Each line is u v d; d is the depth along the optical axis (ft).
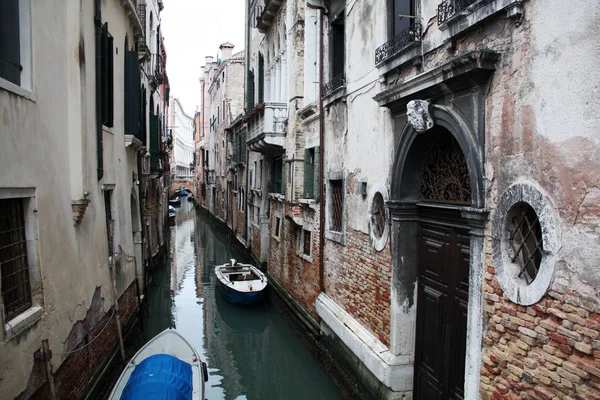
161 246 68.28
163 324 40.19
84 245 22.99
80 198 21.43
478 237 14.24
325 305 29.37
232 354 34.76
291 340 35.99
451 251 17.67
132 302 35.24
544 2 11.55
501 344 13.38
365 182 23.72
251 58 60.49
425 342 19.66
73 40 21.33
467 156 14.75
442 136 18.11
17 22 16.98
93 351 23.85
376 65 21.07
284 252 42.70
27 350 16.25
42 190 18.08
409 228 20.13
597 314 10.14
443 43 15.94
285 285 42.09
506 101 13.03
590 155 10.29
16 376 15.40
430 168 19.29
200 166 158.20
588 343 10.38
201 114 157.99
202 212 140.26
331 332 28.58
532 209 12.78
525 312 12.40
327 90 29.48
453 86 15.20
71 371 20.47
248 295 41.83
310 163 34.76
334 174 28.32
